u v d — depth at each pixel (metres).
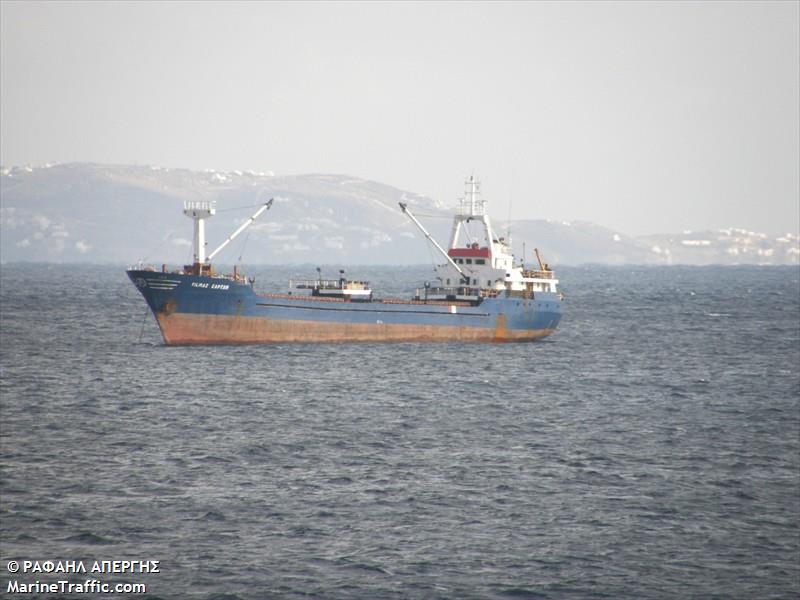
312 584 188.62
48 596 183.00
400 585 188.88
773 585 191.75
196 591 185.50
